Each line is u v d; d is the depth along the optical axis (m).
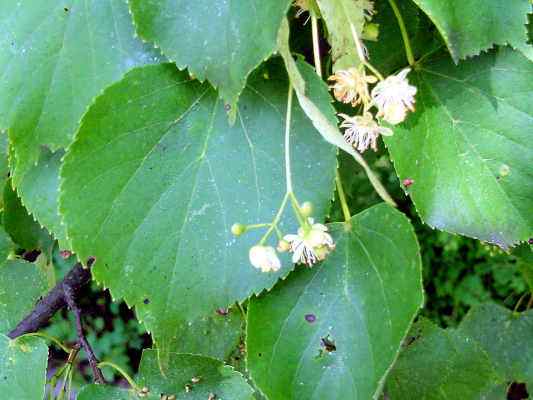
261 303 0.23
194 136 0.22
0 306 0.31
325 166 0.22
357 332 0.23
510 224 0.23
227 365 0.27
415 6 0.25
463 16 0.21
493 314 0.39
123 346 1.00
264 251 0.21
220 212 0.22
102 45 0.23
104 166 0.22
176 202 0.22
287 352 0.23
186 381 0.27
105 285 0.22
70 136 0.23
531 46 0.21
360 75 0.21
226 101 0.20
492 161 0.24
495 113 0.23
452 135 0.24
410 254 0.22
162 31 0.20
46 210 0.25
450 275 1.04
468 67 0.24
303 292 0.23
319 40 0.25
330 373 0.23
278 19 0.19
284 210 0.22
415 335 0.32
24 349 0.27
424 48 0.24
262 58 0.19
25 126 0.23
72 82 0.23
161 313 0.22
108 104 0.21
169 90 0.22
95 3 0.23
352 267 0.23
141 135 0.22
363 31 0.23
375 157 0.31
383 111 0.21
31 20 0.23
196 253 0.22
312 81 0.22
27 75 0.23
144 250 0.22
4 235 0.31
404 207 0.99
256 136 0.22
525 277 0.38
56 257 0.73
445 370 0.32
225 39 0.20
